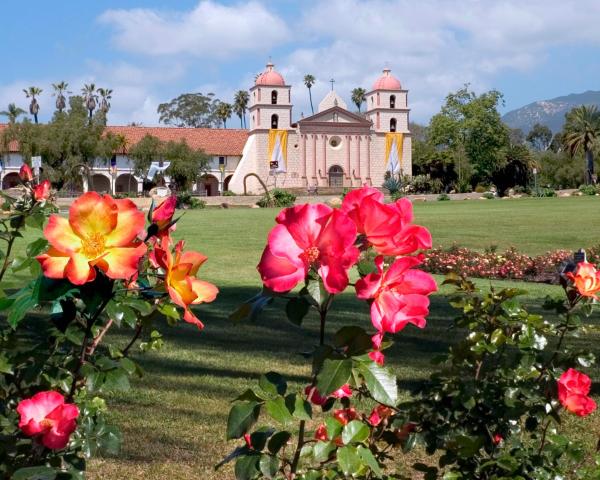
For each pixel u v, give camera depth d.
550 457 2.90
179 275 1.74
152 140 74.56
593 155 90.25
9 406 2.37
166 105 121.56
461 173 81.25
